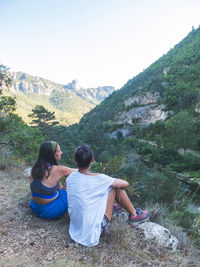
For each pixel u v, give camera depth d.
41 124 41.59
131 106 106.94
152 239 2.25
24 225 2.33
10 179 4.37
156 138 67.75
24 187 3.85
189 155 44.75
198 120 60.12
